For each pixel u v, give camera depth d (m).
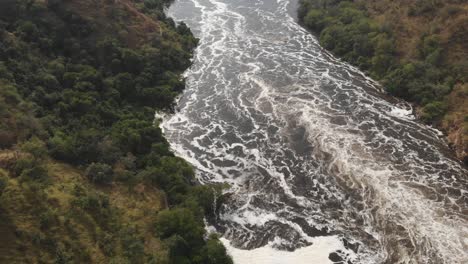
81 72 69.62
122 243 44.44
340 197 55.69
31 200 43.97
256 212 53.81
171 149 64.06
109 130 60.97
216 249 45.81
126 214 48.62
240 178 59.03
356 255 48.38
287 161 61.62
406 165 60.53
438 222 52.16
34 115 56.59
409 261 47.75
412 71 74.56
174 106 73.69
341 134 66.25
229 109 72.75
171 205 52.00
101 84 69.44
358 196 55.72
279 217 53.09
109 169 52.84
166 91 73.62
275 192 56.62
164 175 54.53
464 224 51.91
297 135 66.38
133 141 58.94
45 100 61.44
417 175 58.91
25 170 46.34
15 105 55.78
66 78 67.25
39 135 53.94
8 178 45.09
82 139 55.62
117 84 70.75
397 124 68.50
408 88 73.31
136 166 56.78
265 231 51.38
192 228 47.44
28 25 71.56
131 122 62.91
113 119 63.88
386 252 48.72
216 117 71.06
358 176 58.62
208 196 53.16
